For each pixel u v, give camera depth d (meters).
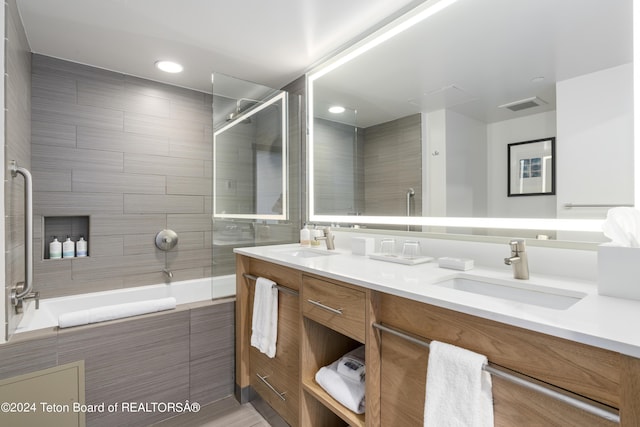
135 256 2.46
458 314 0.86
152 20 1.73
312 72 2.29
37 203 2.09
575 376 0.66
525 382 0.71
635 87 1.04
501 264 1.32
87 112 2.26
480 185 1.43
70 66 2.20
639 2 1.04
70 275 2.21
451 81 1.54
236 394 1.96
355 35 1.87
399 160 1.79
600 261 0.90
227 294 2.11
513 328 0.75
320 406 1.44
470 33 1.46
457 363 0.81
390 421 1.06
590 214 1.12
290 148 2.44
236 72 2.37
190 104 2.72
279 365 1.62
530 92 1.28
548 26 1.24
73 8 1.62
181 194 2.67
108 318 1.62
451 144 1.55
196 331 1.86
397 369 1.03
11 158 1.46
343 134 2.09
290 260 1.51
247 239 2.22
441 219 1.59
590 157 1.12
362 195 2.01
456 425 0.79
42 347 1.43
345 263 1.44
